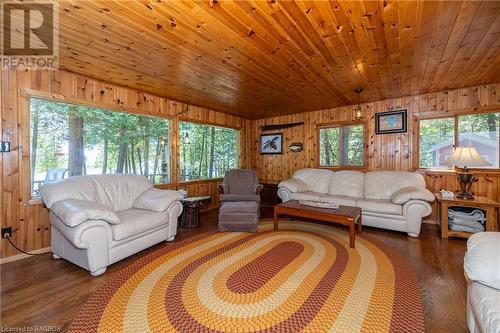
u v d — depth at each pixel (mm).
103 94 3254
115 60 2600
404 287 1923
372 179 4051
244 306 1692
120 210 3020
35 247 2672
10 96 2492
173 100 4227
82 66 2752
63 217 2146
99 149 3369
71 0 1606
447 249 2727
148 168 3977
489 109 3438
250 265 2314
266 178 5945
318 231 3385
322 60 2590
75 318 1577
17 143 2541
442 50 2350
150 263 2373
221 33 2059
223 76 3070
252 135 6152
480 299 1143
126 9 1722
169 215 3016
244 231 3354
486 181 3486
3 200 2461
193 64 2717
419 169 3992
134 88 3582
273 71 2932
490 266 1175
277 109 5043
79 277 2137
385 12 1750
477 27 1927
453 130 3758
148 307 1675
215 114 5109
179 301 1744
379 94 3928
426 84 3430
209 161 5125
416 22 1869
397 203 3312
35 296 1837
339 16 1805
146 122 3943
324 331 1447
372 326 1480
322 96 4031
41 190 2590
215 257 2498
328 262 2379
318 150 5109
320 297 1794
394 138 4234
